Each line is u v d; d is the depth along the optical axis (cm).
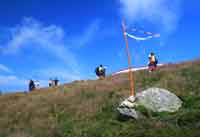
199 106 1510
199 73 2162
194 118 1375
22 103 2703
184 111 1484
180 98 1658
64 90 2908
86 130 1577
